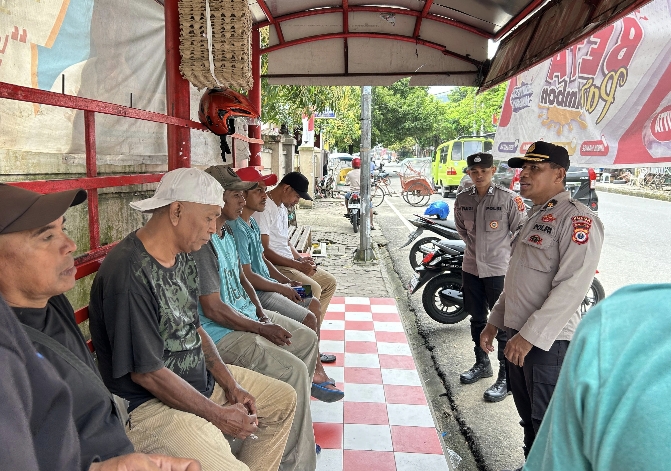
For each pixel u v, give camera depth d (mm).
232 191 2998
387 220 14148
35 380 923
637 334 680
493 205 4145
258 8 4727
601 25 2596
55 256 1425
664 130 3527
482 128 33406
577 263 2588
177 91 3082
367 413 3586
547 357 2621
